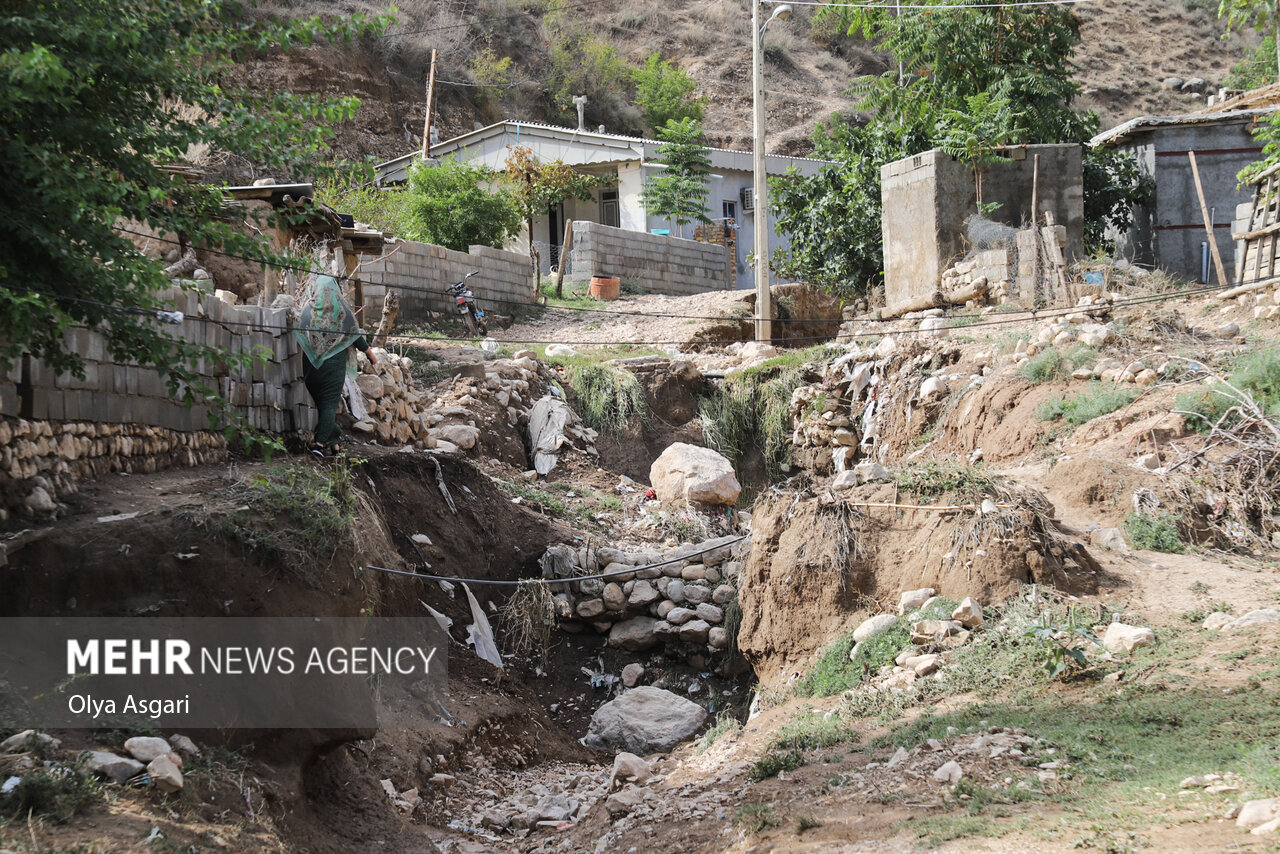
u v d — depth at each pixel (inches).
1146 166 928.9
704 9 2255.2
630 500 663.1
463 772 393.1
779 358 802.2
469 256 927.7
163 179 303.9
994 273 768.3
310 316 465.4
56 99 259.3
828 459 738.2
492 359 776.3
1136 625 344.8
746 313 940.6
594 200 1323.8
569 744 465.7
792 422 764.6
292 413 473.1
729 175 1327.5
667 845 273.3
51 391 308.3
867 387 737.0
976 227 798.5
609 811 322.7
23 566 277.7
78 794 220.5
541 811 351.3
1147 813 209.2
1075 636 336.8
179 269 561.3
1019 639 342.0
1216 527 427.8
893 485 423.8
